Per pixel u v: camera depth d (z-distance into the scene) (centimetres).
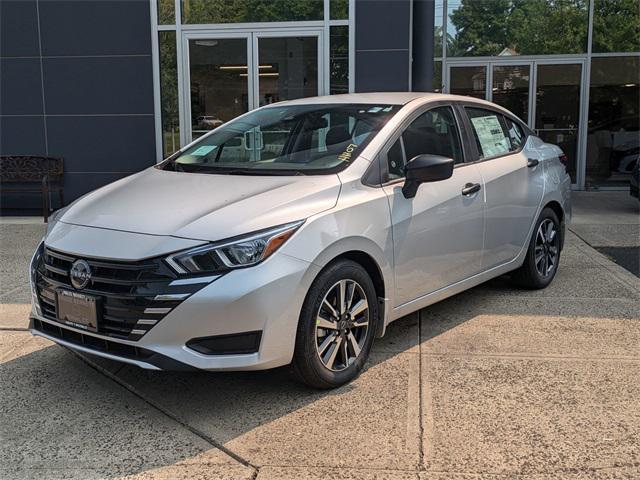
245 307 318
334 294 360
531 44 1211
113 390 377
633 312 499
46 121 1002
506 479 283
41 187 1009
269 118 476
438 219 424
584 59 1197
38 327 377
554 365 400
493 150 504
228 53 984
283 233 333
